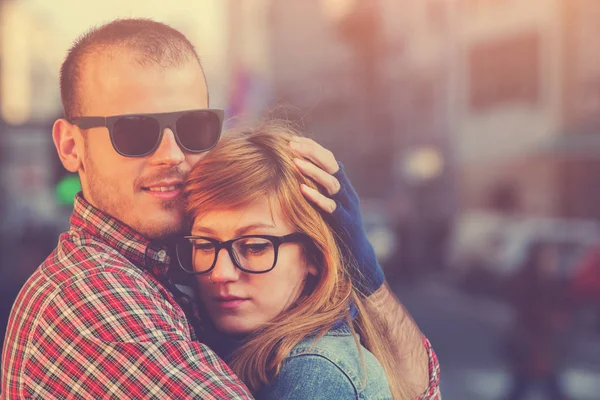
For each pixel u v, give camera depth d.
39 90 54.81
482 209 29.67
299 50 47.25
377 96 38.66
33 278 1.89
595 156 25.44
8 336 1.88
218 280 1.98
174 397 1.65
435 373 2.32
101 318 1.72
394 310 2.21
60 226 17.92
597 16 25.11
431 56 33.50
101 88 1.97
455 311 17.20
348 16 38.22
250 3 49.59
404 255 22.94
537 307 7.69
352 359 1.91
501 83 28.81
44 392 1.73
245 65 17.81
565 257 14.82
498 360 11.30
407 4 35.50
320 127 41.00
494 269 18.56
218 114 2.04
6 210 26.30
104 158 1.98
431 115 33.62
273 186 2.00
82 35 2.04
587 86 25.39
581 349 12.12
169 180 1.99
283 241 2.00
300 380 1.86
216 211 1.99
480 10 29.80
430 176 31.91
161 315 1.78
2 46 50.88
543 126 26.83
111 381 1.68
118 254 1.92
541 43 26.78
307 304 1.99
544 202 26.86
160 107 1.98
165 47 2.01
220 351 2.06
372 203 29.06
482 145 29.86
